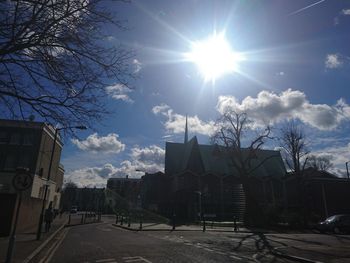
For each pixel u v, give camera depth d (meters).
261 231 33.53
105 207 112.56
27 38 9.33
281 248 16.91
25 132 49.78
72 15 9.43
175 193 66.75
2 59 9.39
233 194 66.81
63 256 14.14
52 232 26.38
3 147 49.25
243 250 16.62
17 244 17.58
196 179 67.75
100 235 25.98
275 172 74.69
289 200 66.31
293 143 49.47
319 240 22.80
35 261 12.55
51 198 60.72
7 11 9.04
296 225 39.44
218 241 21.20
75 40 9.59
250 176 70.31
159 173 72.50
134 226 39.12
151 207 70.38
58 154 66.25
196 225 43.72
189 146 74.56
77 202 132.38
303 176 51.91
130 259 13.12
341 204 53.12
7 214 22.59
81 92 10.02
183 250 16.08
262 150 78.06
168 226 40.62
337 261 12.62
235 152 46.81
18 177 11.70
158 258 13.39
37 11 9.22
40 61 9.56
